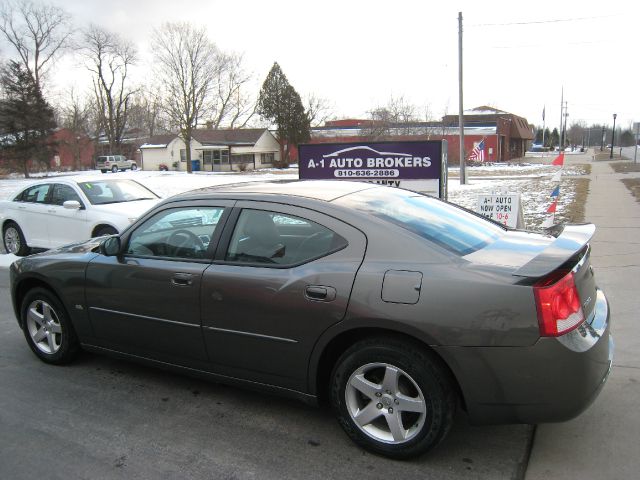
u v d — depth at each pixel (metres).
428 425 2.90
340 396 3.16
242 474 2.97
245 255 3.48
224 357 3.54
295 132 62.62
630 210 12.93
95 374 4.40
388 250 3.04
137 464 3.09
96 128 74.06
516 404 2.75
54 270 4.36
